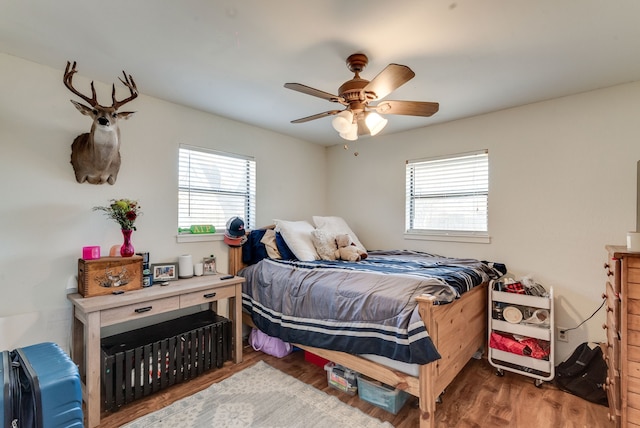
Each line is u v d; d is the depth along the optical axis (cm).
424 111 200
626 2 144
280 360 271
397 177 364
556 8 149
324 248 305
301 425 184
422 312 173
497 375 248
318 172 425
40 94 208
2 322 193
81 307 186
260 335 291
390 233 370
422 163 347
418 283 196
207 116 302
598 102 244
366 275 224
